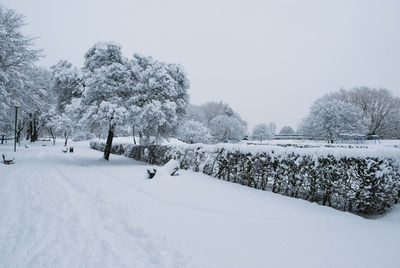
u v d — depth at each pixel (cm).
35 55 2202
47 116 4816
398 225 548
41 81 2853
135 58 2277
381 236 480
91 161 1992
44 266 365
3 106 1970
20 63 2167
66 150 2917
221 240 458
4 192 801
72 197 769
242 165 999
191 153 1395
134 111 1928
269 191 866
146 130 2250
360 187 637
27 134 5450
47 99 4197
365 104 6281
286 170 814
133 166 1627
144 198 765
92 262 378
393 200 689
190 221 560
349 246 433
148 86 2058
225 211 637
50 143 5225
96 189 887
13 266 363
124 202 714
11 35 2019
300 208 666
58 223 544
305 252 410
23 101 2475
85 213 619
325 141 4853
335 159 689
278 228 520
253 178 944
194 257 393
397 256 394
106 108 1812
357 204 661
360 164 639
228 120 6806
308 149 762
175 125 2344
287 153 818
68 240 458
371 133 6078
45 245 436
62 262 377
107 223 553
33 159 1934
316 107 4959
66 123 4469
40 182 997
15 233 484
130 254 407
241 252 410
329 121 4556
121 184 989
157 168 1112
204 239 462
